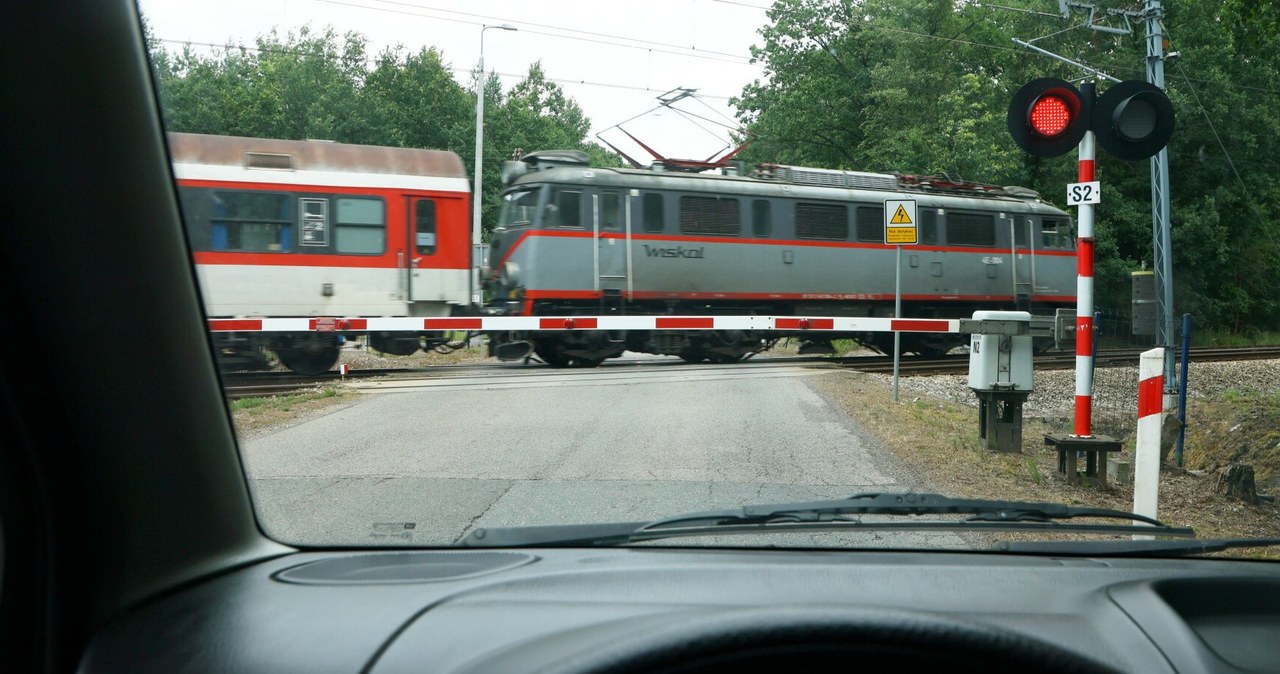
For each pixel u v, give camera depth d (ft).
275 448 22.89
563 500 18.31
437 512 15.88
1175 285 117.70
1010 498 20.80
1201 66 108.37
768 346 63.10
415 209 51.88
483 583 7.12
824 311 65.10
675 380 47.80
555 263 57.36
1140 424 20.59
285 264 48.29
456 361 55.06
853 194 65.51
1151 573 7.50
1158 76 66.03
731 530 8.79
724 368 56.29
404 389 40.93
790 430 29.50
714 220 61.21
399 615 6.44
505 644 5.77
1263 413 42.11
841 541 9.19
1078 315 24.48
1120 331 104.53
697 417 32.99
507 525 15.49
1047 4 103.40
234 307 47.01
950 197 69.51
